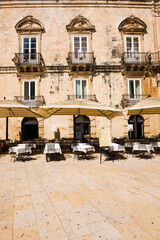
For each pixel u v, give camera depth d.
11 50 15.38
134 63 14.75
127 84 15.38
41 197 3.75
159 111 10.36
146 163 7.40
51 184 4.66
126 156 9.34
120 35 15.81
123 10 15.92
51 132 14.79
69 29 15.52
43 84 15.05
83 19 15.62
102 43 15.70
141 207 3.19
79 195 3.82
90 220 2.75
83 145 9.02
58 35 15.59
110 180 4.95
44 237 2.32
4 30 15.54
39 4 15.69
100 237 2.30
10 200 3.61
